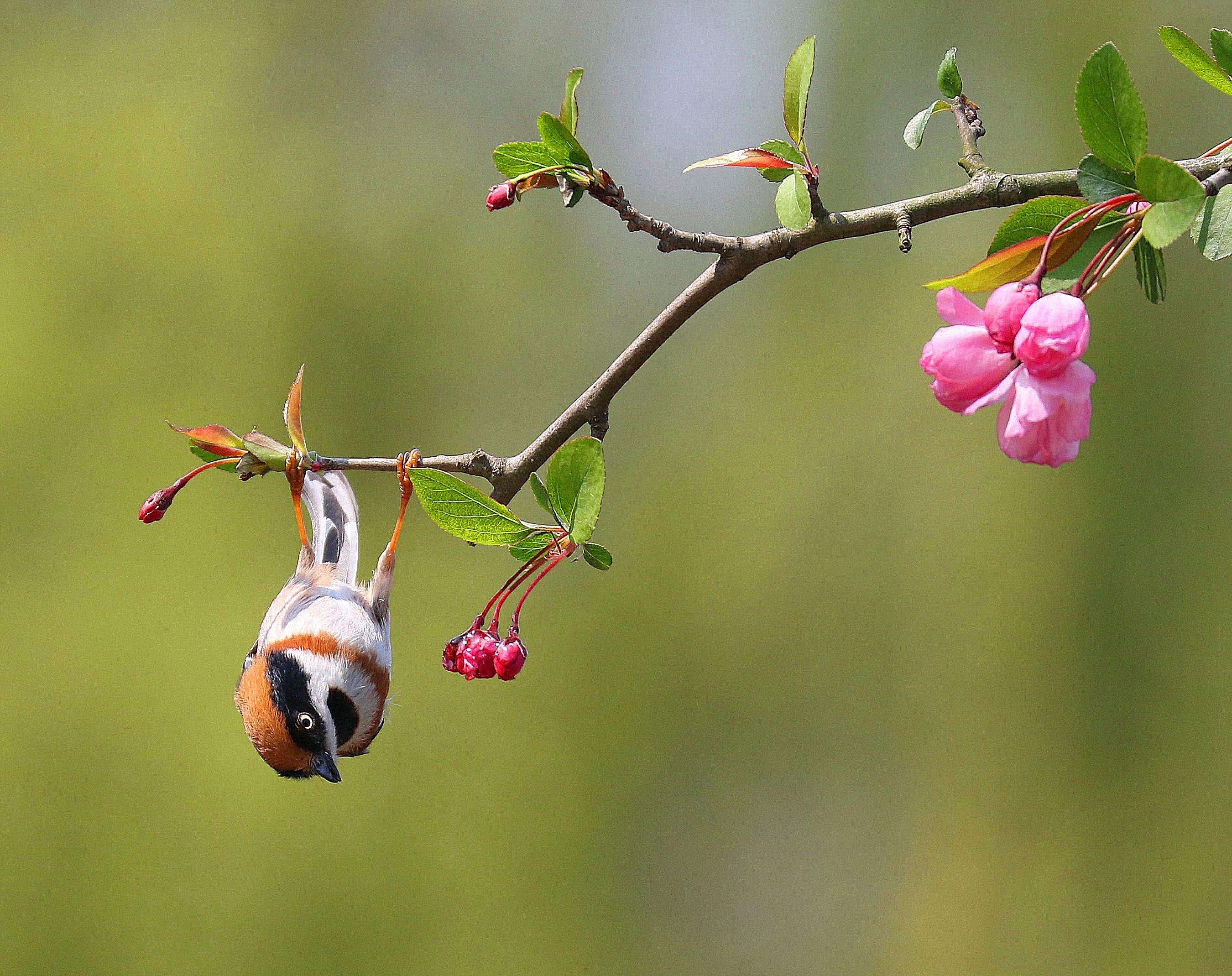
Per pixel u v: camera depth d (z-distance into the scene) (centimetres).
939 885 1493
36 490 1416
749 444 1598
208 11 1547
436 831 1461
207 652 1391
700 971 1516
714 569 1591
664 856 1539
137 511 1427
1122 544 1446
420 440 1517
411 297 1534
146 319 1473
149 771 1359
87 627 1382
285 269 1504
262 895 1367
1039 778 1477
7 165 1484
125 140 1505
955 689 1529
